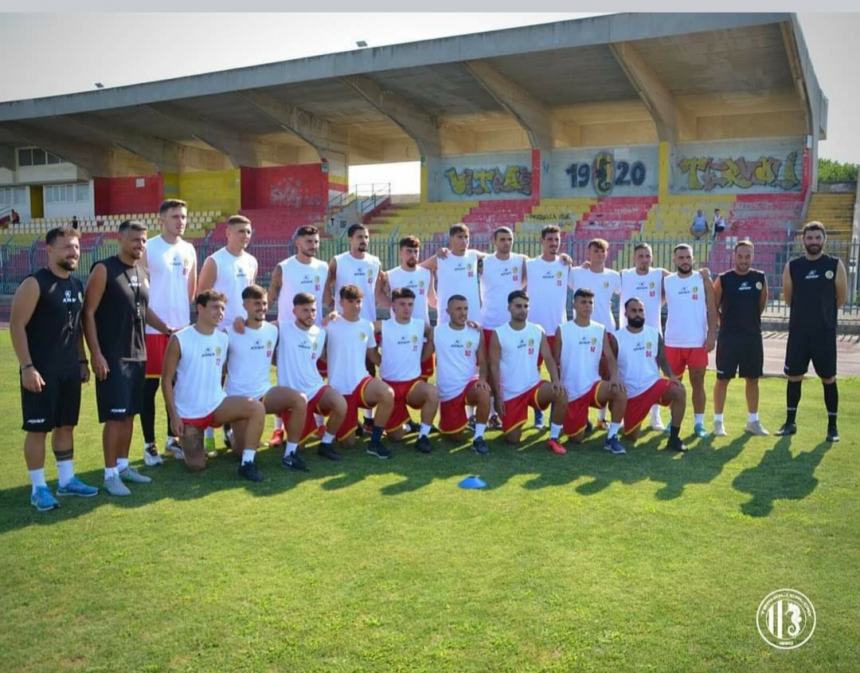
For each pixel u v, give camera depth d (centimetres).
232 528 451
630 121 3041
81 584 374
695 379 706
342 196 3369
